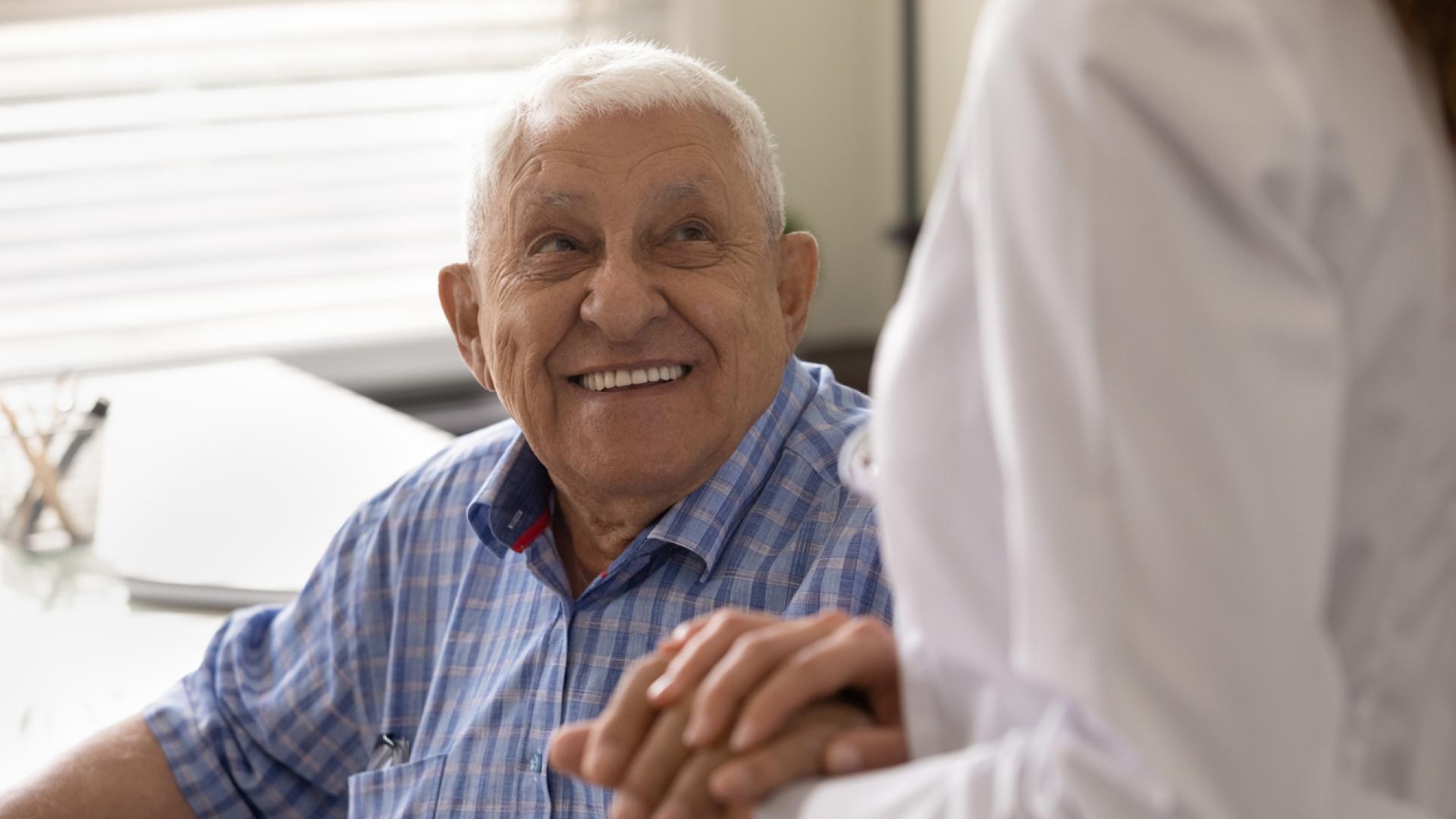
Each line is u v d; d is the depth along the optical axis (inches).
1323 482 21.5
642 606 51.0
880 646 27.9
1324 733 21.4
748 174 51.7
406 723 55.8
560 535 55.4
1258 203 21.4
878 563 48.8
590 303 49.6
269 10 131.0
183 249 134.6
